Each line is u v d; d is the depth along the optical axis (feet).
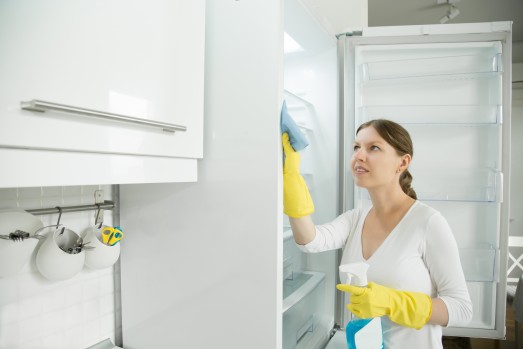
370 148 3.47
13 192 2.42
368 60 4.93
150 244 2.95
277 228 2.35
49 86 1.53
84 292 2.96
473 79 4.79
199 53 2.45
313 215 4.64
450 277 3.09
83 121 1.69
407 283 3.15
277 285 2.35
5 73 1.37
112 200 3.16
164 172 2.25
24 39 1.43
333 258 4.54
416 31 4.57
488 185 4.72
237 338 2.51
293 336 3.69
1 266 2.19
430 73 4.79
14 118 1.41
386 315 3.12
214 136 2.59
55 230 2.56
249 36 2.45
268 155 2.38
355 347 2.85
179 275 2.79
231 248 2.53
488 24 4.50
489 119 4.61
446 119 4.70
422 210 3.31
